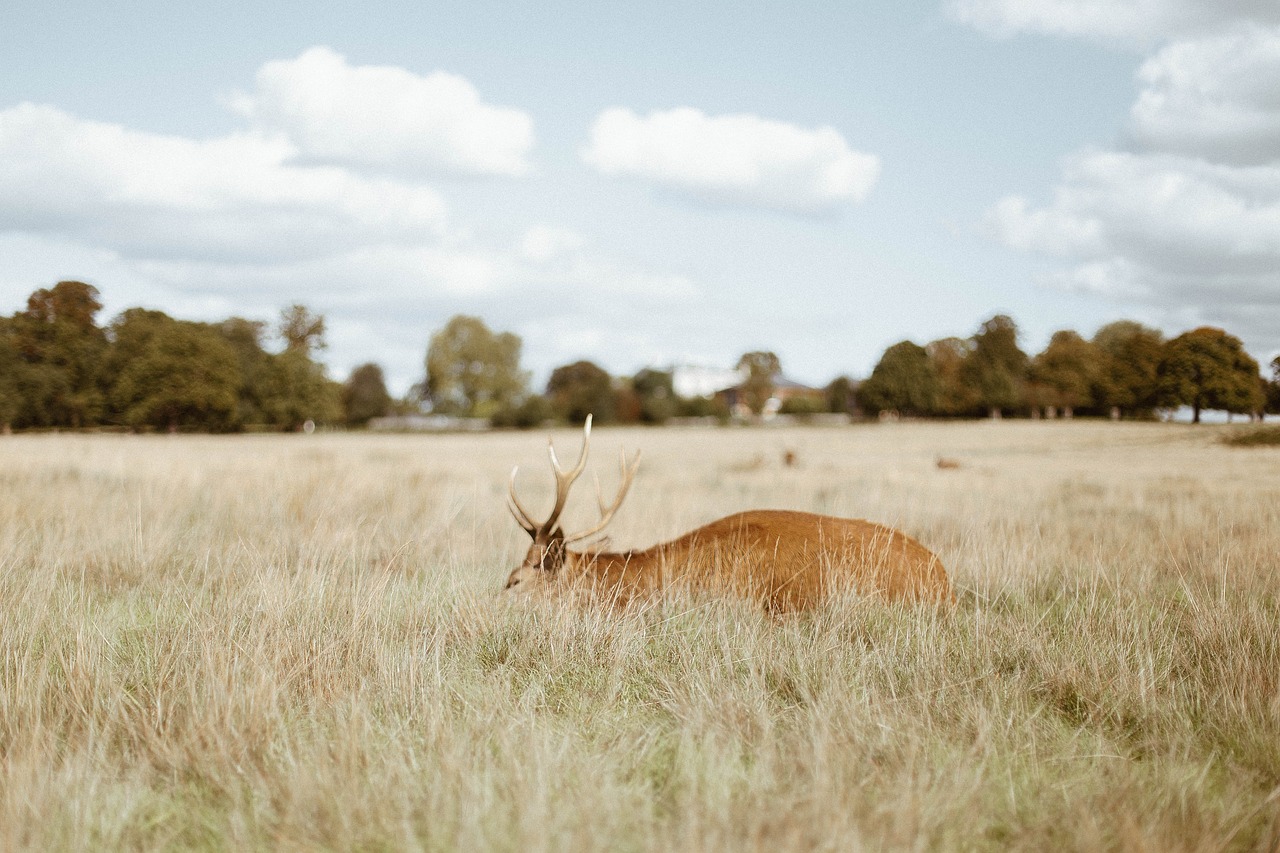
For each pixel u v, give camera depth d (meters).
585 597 5.55
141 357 58.00
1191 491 13.09
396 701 3.98
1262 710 3.78
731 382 135.25
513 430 85.12
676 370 134.50
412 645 4.59
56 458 17.25
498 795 3.04
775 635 4.93
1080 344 72.19
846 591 5.28
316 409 71.94
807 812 2.88
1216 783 3.33
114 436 49.62
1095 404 70.12
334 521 9.05
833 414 101.75
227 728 3.53
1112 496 13.03
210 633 4.54
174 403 58.97
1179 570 6.59
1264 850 2.79
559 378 114.44
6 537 7.38
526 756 3.30
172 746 3.47
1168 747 3.63
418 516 10.14
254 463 16.83
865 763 3.34
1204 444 24.53
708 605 5.25
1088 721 3.94
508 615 5.29
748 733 3.67
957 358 82.19
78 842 2.81
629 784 3.20
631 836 2.80
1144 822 2.92
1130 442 31.48
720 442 47.09
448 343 101.94
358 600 5.09
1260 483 13.98
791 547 5.75
